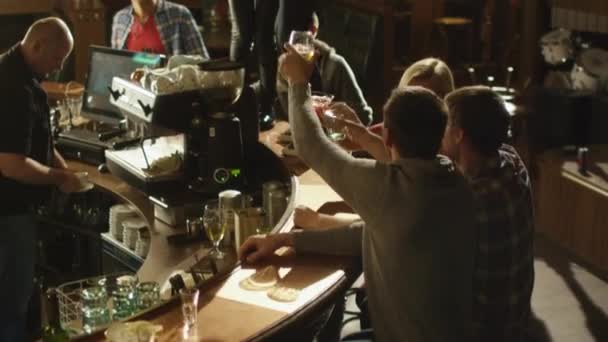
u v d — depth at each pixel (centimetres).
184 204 358
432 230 226
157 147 405
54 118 475
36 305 452
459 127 259
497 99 260
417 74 329
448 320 236
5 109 369
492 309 262
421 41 733
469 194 233
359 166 235
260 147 394
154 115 351
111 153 405
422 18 729
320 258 274
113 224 421
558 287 496
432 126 228
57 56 383
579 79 604
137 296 269
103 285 282
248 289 252
